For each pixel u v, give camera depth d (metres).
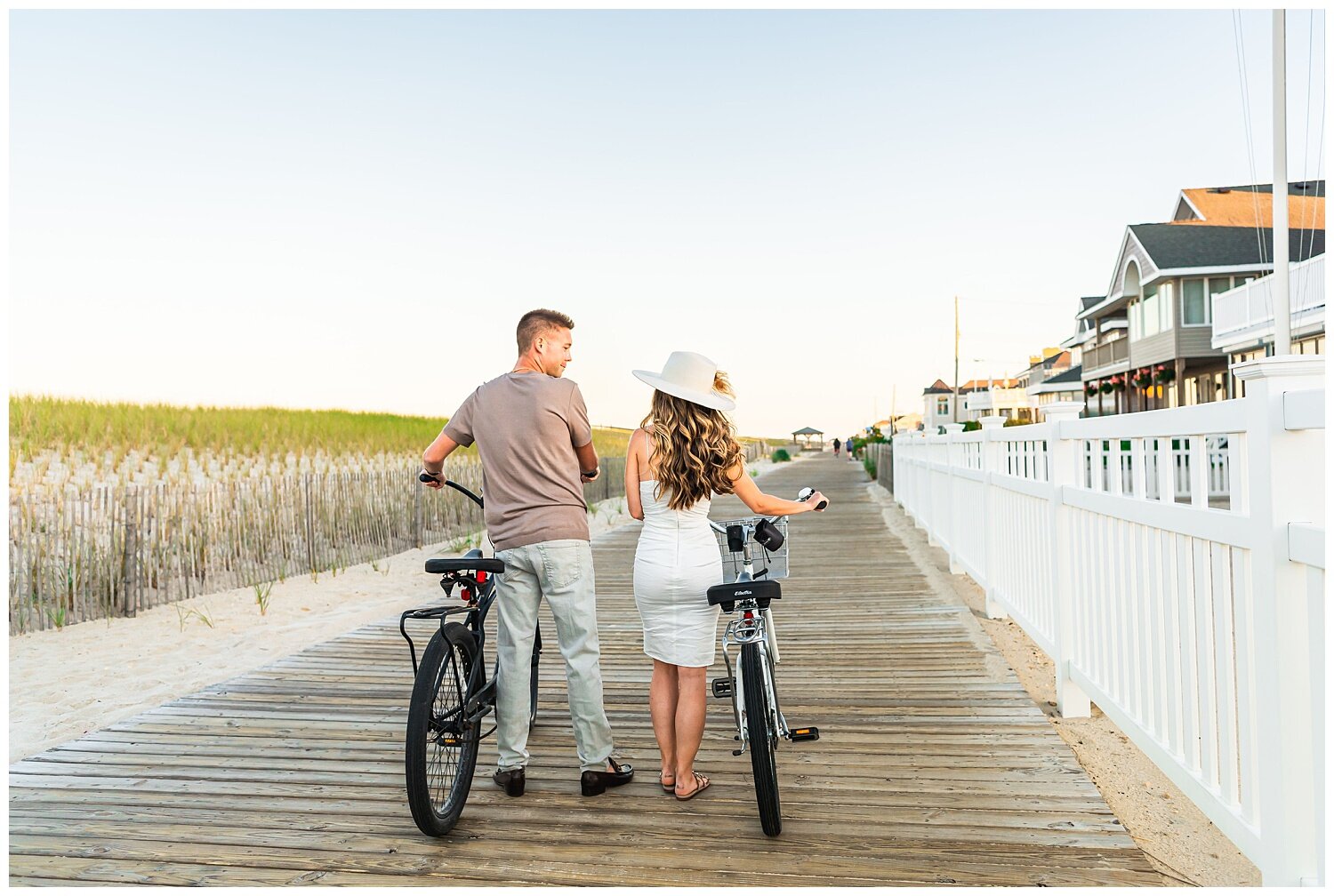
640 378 3.13
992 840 2.84
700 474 3.00
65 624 7.29
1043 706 4.53
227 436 19.25
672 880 2.61
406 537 12.80
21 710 4.84
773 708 3.02
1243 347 20.77
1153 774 3.56
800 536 12.20
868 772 3.45
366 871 2.70
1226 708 2.60
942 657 5.34
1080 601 4.13
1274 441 2.23
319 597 8.66
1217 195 29.42
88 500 7.59
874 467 27.16
